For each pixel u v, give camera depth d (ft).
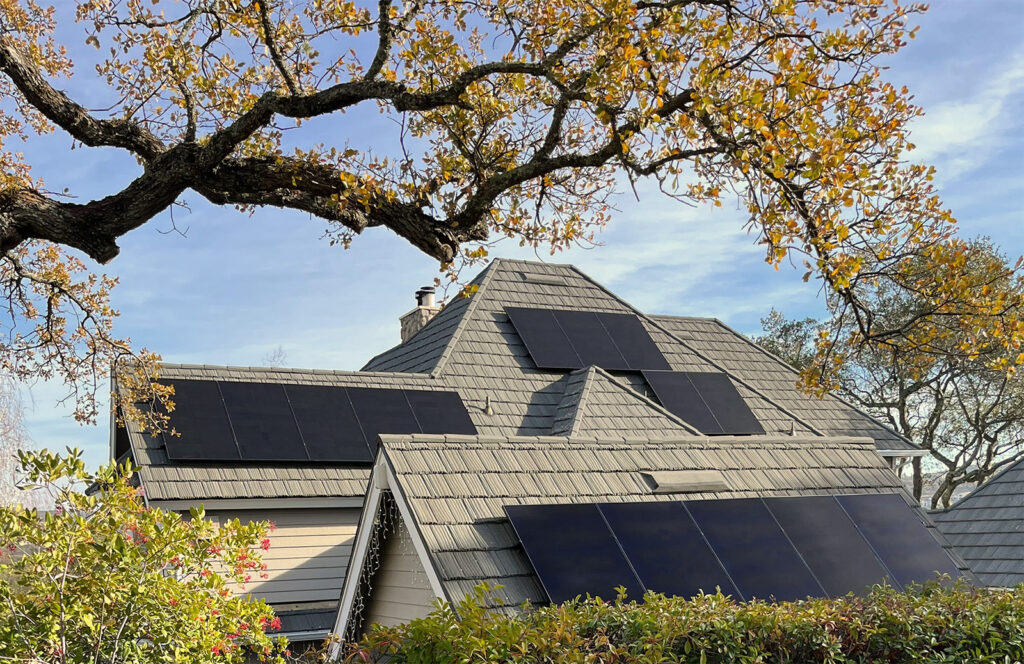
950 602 27.48
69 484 23.82
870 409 102.12
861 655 25.31
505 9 30.37
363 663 24.30
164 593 23.43
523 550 27.96
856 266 27.02
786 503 33.76
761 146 24.79
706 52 25.32
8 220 25.25
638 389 57.16
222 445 43.19
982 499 56.65
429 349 57.62
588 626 23.40
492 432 49.62
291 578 42.78
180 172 26.43
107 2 30.91
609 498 31.12
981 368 90.12
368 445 46.39
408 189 27.99
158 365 42.27
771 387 65.41
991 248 82.79
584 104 27.37
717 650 23.54
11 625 22.02
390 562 31.86
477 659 21.06
